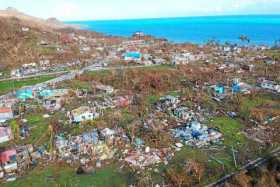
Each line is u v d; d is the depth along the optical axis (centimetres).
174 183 6481
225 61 18325
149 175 6838
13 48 18262
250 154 7756
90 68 16412
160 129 9025
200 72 15475
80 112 9894
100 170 7106
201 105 11162
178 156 7688
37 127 9288
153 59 18338
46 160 7488
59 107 10900
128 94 12412
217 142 8406
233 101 11450
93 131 8881
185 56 19075
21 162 7350
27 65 16575
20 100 11562
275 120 9831
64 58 18212
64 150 7838
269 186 6025
